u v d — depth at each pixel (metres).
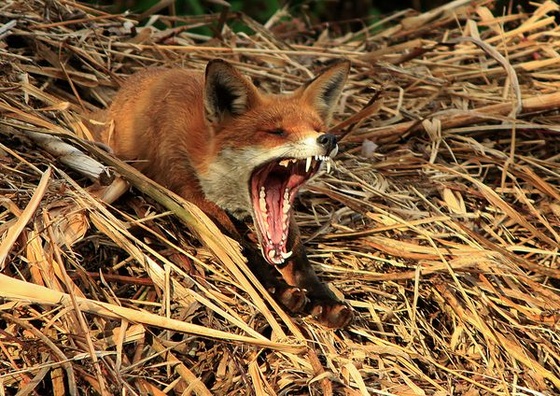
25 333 8.08
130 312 8.09
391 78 13.41
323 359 8.74
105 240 9.12
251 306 8.91
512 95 12.36
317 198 10.98
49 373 8.08
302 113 9.73
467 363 9.24
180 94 10.27
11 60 11.38
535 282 9.92
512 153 11.58
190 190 10.00
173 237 9.45
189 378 8.11
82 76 12.01
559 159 12.00
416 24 15.18
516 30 14.14
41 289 7.94
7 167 9.37
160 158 10.12
